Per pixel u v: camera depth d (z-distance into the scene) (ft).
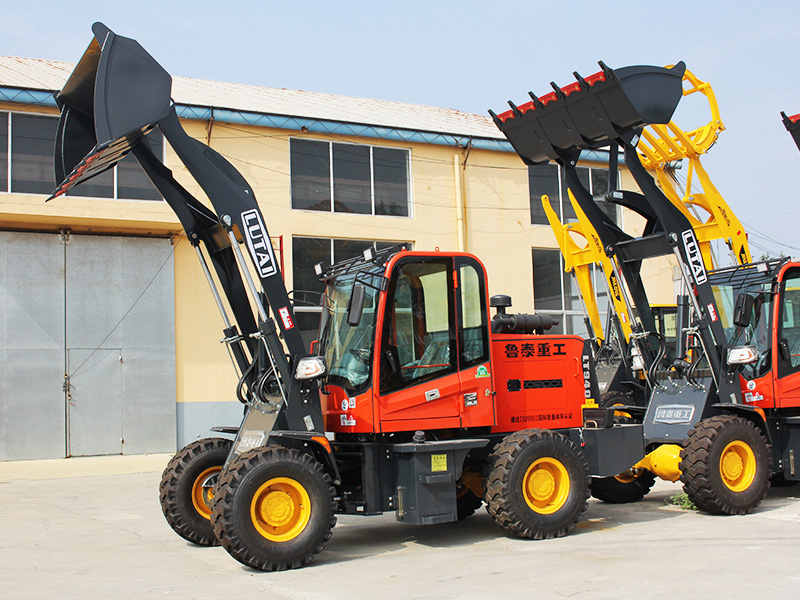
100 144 20.95
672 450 29.43
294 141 63.98
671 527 26.48
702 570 20.10
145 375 59.82
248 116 61.31
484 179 70.49
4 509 36.09
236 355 26.07
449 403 24.86
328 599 18.58
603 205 74.13
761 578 19.07
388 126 66.08
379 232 66.33
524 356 27.66
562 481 25.34
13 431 56.49
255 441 23.62
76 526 31.04
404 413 24.08
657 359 32.27
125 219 57.52
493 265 70.03
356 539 26.61
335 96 75.77
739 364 29.99
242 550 21.38
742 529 25.63
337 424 24.66
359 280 23.44
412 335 24.63
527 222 71.61
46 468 52.60
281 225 62.69
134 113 21.63
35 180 55.88
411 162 68.13
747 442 28.68
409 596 18.57
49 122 56.54
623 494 32.37
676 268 75.25
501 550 23.57
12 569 23.29
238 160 61.62
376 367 23.81
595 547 23.45
